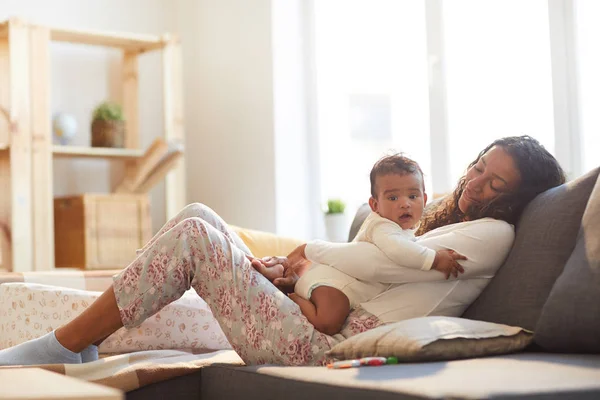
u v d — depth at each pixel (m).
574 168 2.92
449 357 1.50
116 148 3.89
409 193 1.80
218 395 1.70
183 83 4.47
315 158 4.01
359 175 3.82
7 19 3.59
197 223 1.77
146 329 2.13
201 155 4.41
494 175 1.83
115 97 4.26
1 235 3.62
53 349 1.75
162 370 1.75
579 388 1.14
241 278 1.76
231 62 4.20
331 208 3.74
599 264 1.47
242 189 4.13
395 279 1.76
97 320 1.75
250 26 4.08
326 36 3.98
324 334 1.73
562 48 2.95
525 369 1.31
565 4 2.95
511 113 3.17
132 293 1.74
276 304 1.74
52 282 2.55
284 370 1.53
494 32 3.23
